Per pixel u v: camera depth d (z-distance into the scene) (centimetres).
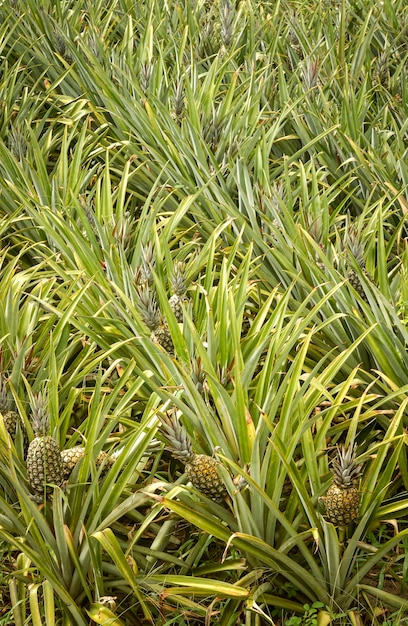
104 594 337
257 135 583
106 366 466
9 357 404
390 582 362
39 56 754
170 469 407
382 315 400
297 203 597
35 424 326
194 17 863
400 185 570
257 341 383
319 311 439
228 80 750
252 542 321
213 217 534
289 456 320
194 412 353
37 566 308
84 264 463
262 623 338
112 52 725
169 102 668
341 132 594
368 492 327
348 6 864
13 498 366
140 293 399
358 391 418
